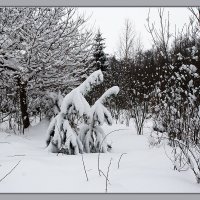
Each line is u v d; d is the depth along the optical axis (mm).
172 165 3939
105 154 4762
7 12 7379
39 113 9547
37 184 3100
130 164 3990
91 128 5172
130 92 8594
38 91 8297
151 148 5285
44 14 7879
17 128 8195
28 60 7363
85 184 3117
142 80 7844
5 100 8180
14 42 7371
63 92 9039
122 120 10031
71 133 4816
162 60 6727
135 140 6352
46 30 7805
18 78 7684
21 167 3557
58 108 8234
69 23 8250
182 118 5395
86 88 4977
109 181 3199
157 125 6473
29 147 5484
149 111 7543
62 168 3682
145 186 3012
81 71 8727
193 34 5480
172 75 6062
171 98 6184
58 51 7754
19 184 3096
